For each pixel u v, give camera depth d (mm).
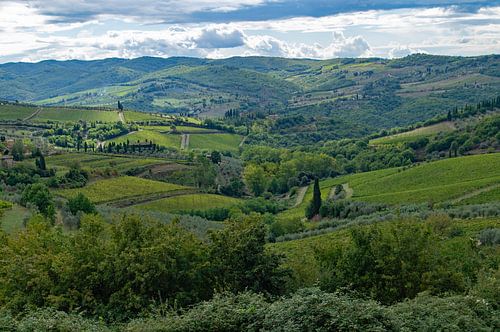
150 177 135375
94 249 22188
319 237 68250
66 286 21234
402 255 22422
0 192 84625
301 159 160875
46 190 73125
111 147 178500
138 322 16203
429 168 117625
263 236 24016
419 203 88062
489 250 39906
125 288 20500
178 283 21641
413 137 190250
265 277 22938
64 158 145125
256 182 143875
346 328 14000
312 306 14734
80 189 106250
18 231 32812
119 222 24672
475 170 106500
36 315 16406
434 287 21531
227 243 23531
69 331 15406
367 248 23391
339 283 23156
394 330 14305
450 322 15000
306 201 124688
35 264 22141
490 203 76188
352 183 130750
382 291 22094
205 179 136250
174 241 22188
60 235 30703
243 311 15547
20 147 135125
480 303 16438
